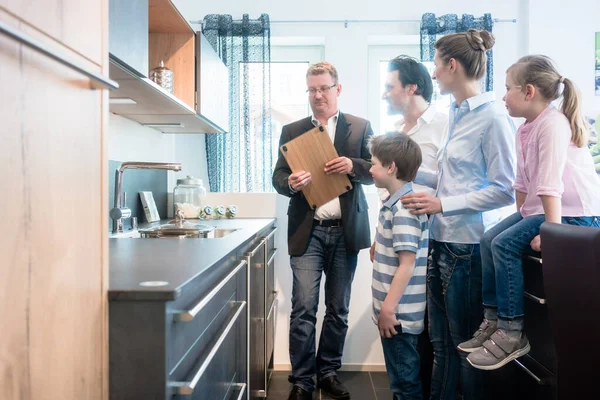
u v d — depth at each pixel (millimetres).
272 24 3516
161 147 3115
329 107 2490
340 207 2424
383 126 3748
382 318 1716
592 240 1134
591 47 3402
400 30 3492
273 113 3754
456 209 1726
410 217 1725
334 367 2576
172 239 1695
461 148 1812
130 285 909
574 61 3408
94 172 835
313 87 2469
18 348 622
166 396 877
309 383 2422
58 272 717
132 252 1371
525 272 1836
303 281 2432
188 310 979
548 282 1364
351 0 3494
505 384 1950
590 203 1706
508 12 3488
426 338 2271
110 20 1406
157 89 1858
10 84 605
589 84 3408
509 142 1748
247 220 2744
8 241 603
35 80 662
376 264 1831
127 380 875
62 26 741
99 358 842
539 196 1598
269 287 2631
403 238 1699
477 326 1834
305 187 2361
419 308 1757
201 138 3549
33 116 657
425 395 2271
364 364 2928
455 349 1952
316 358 2666
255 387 2055
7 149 601
